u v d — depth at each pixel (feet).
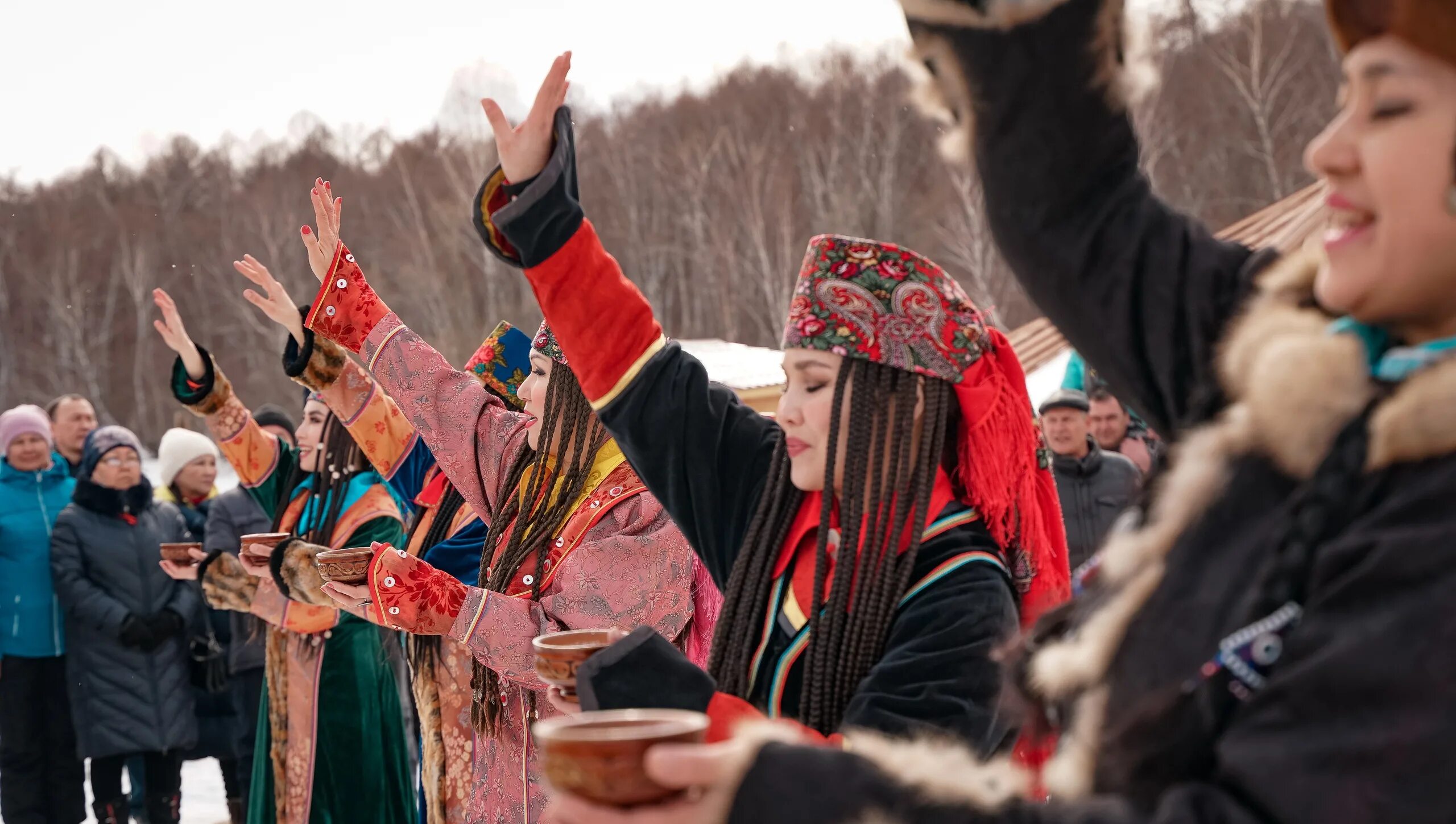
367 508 12.99
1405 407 2.43
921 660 4.77
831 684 5.06
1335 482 2.56
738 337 110.32
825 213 106.93
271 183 138.21
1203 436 3.04
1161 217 3.96
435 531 11.32
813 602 5.21
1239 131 86.53
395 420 11.69
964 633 4.82
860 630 5.04
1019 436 5.40
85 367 124.77
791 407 5.33
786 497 5.50
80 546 18.51
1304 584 2.56
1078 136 3.75
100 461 18.80
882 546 5.11
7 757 18.43
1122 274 3.88
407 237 122.01
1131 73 3.70
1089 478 15.92
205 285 127.03
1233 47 87.71
